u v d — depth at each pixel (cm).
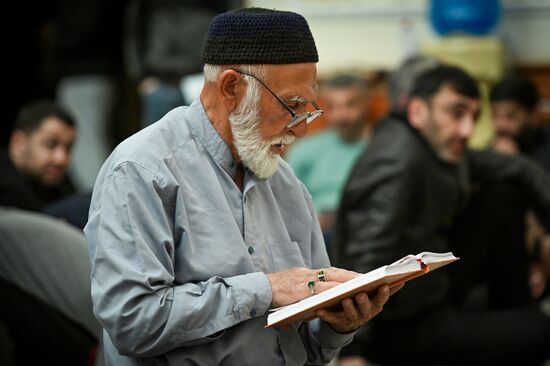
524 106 1234
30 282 794
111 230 564
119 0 1405
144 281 554
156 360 583
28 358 794
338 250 963
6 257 794
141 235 564
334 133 1362
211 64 589
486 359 984
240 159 598
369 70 1500
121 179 571
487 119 1408
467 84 961
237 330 587
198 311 560
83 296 802
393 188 935
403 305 949
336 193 1332
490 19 1449
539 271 1147
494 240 1036
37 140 1105
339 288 552
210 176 591
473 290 1067
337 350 635
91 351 801
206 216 584
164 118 602
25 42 1499
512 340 983
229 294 567
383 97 1450
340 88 1340
